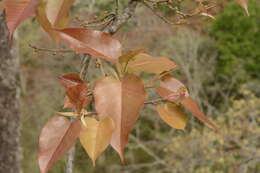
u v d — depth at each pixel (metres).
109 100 0.93
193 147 6.96
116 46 0.99
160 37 8.84
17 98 4.52
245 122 6.79
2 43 4.15
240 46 9.89
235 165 6.50
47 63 8.65
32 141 9.38
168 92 1.15
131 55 0.98
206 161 6.94
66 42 0.97
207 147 6.93
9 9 0.92
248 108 6.83
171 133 8.45
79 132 0.99
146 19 8.16
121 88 0.94
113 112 0.92
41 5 0.96
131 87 0.94
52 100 9.14
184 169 7.11
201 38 9.86
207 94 9.86
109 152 9.27
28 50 7.98
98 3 4.12
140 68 1.13
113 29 1.23
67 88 0.98
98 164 9.03
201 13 1.31
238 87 9.54
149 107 8.52
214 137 6.50
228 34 9.94
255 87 9.51
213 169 7.01
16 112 4.51
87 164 8.27
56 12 0.95
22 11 0.93
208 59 10.07
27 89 9.55
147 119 9.25
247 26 9.97
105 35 0.99
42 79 9.12
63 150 0.99
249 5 10.04
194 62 9.20
